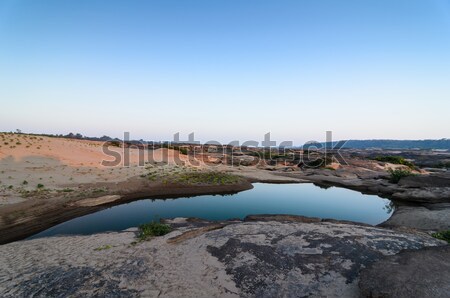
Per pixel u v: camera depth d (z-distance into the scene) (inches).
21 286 287.9
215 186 1042.1
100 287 284.2
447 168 2193.7
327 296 262.4
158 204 808.9
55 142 1318.9
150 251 371.9
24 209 622.2
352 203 928.9
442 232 449.7
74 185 859.4
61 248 398.9
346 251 340.5
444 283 226.1
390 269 258.1
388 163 2047.2
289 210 805.2
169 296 269.1
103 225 584.7
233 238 392.8
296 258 329.1
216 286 284.0
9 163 944.9
